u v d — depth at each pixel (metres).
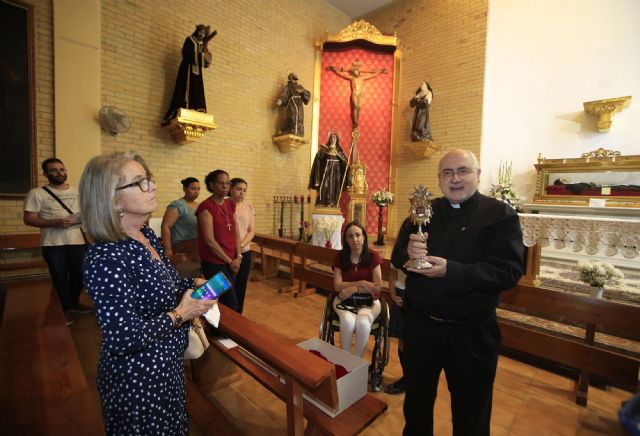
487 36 6.60
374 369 2.38
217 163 6.00
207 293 1.08
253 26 6.43
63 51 4.25
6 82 3.91
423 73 7.43
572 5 5.84
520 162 6.32
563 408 2.22
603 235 3.85
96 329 3.06
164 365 1.02
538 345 2.51
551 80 6.03
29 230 4.11
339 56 7.73
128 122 4.72
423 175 7.45
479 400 1.35
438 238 1.46
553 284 3.95
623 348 2.66
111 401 0.98
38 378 1.59
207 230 2.53
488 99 6.63
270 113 6.84
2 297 3.53
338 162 6.25
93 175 0.95
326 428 1.47
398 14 7.82
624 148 5.43
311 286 4.70
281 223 6.82
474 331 1.35
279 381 1.70
